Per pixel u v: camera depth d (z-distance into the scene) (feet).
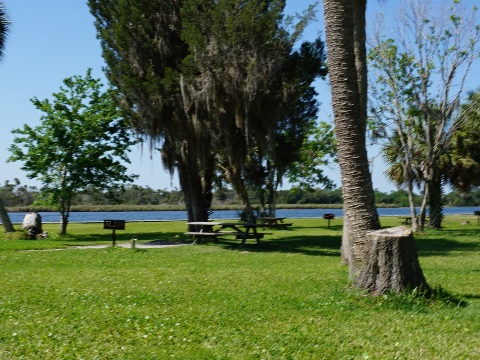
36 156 121.60
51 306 33.76
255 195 163.12
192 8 87.25
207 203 109.60
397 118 122.83
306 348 24.17
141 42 92.68
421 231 125.49
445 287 41.93
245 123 83.66
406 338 25.96
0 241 103.04
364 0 58.65
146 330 27.32
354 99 40.50
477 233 121.80
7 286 42.55
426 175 126.62
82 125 124.26
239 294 38.24
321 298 35.42
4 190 322.34
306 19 87.40
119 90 97.66
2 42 117.29
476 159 150.41
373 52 120.98
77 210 395.96
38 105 123.34
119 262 63.57
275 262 64.39
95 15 102.68
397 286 34.55
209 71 83.97
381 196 490.49
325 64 96.94
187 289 40.65
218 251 79.82
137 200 422.41
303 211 375.45
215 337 26.02
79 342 25.18
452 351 23.72
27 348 24.09
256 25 83.35
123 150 127.95
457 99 121.49
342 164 40.42
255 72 83.30
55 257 69.10
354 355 23.18
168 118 89.40
